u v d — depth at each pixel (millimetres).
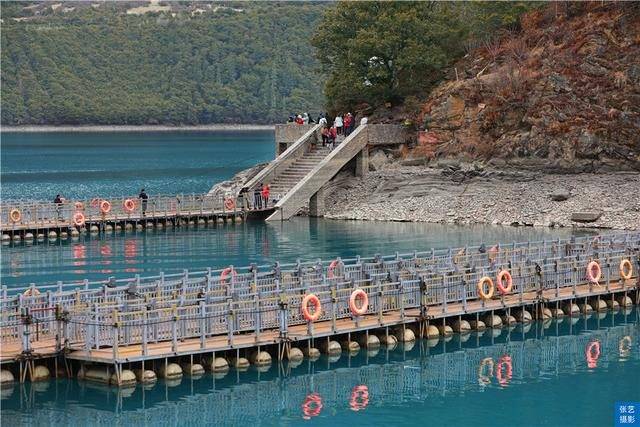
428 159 110125
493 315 58750
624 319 61812
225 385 48594
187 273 55812
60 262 77938
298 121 118250
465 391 49062
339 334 53094
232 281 54031
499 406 47188
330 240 88875
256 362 50469
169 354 47438
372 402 47438
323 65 126562
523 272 60594
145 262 77688
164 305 50281
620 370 52156
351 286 54781
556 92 106062
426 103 114938
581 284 63344
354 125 118375
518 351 55219
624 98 103438
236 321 50000
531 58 110625
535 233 91312
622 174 101938
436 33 118812
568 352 55125
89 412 44750
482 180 105938
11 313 48125
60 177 180000
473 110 110125
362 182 110000
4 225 90125
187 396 47094
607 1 110750
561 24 112750
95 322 47000
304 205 107688
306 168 108875
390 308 55719
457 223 100000
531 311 60938
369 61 119625
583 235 88438
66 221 93750
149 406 45750
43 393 46469
